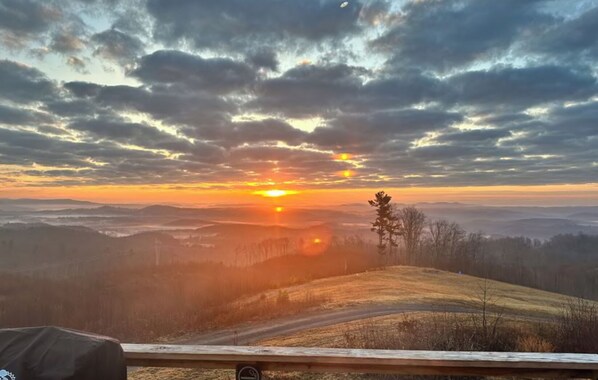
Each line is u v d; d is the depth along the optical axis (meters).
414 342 9.63
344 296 41.47
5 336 2.78
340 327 23.14
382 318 23.72
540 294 51.22
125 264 120.25
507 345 11.12
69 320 58.22
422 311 26.47
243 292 62.34
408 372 3.69
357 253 106.31
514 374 3.66
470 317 16.38
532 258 102.31
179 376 9.19
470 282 55.59
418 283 51.81
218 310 44.75
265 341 22.92
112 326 47.03
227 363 3.86
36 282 84.00
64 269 117.75
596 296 60.91
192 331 37.06
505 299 39.44
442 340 9.78
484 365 3.60
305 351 3.83
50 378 2.43
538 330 13.75
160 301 64.12
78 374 2.50
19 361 2.49
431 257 90.00
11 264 126.12
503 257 102.50
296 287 58.50
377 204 91.75
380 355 3.72
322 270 78.56
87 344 2.71
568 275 81.69
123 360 2.98
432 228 95.69
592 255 103.38
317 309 35.91
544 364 3.58
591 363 3.56
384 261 89.50
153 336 38.47
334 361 3.71
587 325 12.72
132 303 67.94
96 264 125.69
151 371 10.31
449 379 6.07
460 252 88.75
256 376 3.79
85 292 78.25
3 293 75.88
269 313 37.09
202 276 91.00
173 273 96.88
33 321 59.84
